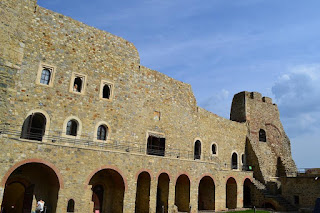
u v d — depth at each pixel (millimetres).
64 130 23109
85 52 25641
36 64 22453
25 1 22344
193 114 35281
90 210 23891
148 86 30562
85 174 21359
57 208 19578
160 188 28609
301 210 30516
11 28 19188
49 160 19719
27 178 21062
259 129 44344
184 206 29484
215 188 32094
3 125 18297
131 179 24141
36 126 23125
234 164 40062
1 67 18312
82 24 25953
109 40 27828
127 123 27609
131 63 29344
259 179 39031
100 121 25547
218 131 38281
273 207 34281
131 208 23688
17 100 20984
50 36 23625
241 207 35312
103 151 22734
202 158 34906
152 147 29625
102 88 26328
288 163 44500
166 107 32062
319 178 31875
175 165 28172
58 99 23203
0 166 17391
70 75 24281
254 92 45938
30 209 20547
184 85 35188
